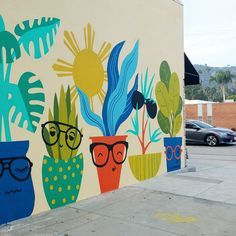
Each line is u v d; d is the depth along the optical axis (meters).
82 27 6.78
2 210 5.32
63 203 6.35
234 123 36.72
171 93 9.85
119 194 7.21
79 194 6.70
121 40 7.83
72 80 6.54
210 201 6.77
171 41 9.85
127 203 6.56
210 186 8.07
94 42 7.07
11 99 5.45
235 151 17.16
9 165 5.42
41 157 5.93
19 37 5.58
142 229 5.19
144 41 8.64
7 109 5.39
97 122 7.13
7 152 5.39
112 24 7.56
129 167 8.07
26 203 5.68
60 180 6.29
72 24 6.56
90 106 6.97
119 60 7.79
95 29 7.10
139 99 8.45
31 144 5.76
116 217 5.73
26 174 5.68
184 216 5.84
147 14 8.77
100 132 7.21
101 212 5.99
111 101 7.52
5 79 5.37
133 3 8.23
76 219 5.60
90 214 5.87
